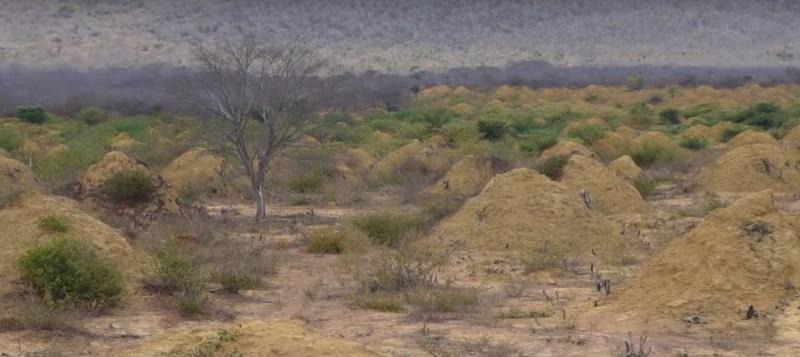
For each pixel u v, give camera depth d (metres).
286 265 28.34
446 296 22.67
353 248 30.64
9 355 17.80
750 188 43.53
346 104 108.31
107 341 19.31
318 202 45.12
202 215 35.03
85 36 179.38
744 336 19.17
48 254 21.67
